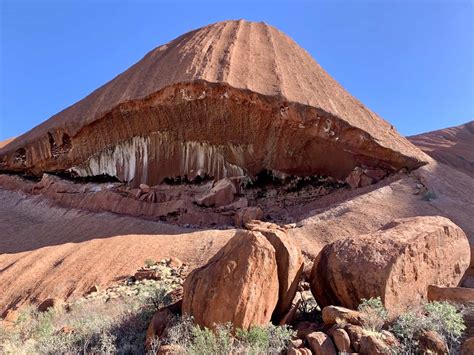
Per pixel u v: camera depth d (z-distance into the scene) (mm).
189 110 21547
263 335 5098
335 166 21172
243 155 22031
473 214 16422
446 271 6949
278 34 31109
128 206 21562
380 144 19906
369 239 6555
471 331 5129
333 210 17125
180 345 5176
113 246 15047
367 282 5922
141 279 12273
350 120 20609
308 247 13914
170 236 15938
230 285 5703
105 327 6914
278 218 19547
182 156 22797
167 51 29516
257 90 20344
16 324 8703
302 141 20922
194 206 20859
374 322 5090
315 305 7215
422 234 6633
